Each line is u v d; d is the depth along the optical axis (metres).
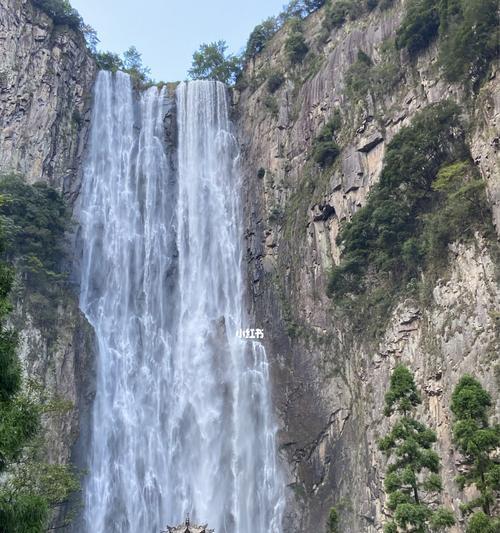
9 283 16.00
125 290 55.75
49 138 56.88
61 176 57.00
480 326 32.59
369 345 41.62
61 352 46.25
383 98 49.19
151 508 46.56
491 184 34.00
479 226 34.81
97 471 45.91
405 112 46.06
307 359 48.72
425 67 45.78
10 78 56.94
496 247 33.41
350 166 49.16
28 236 48.06
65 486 26.27
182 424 50.56
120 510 45.53
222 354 52.94
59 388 44.91
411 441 22.67
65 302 48.88
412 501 22.55
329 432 44.72
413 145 39.50
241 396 50.50
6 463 14.96
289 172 58.03
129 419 49.25
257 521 45.38
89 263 55.31
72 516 41.09
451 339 34.09
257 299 54.91
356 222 42.69
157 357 53.72
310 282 50.78
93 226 57.12
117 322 53.81
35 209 48.88
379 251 41.59
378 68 51.16
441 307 35.84
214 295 57.12
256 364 51.50
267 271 55.28
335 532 25.47
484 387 30.52
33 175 54.84
